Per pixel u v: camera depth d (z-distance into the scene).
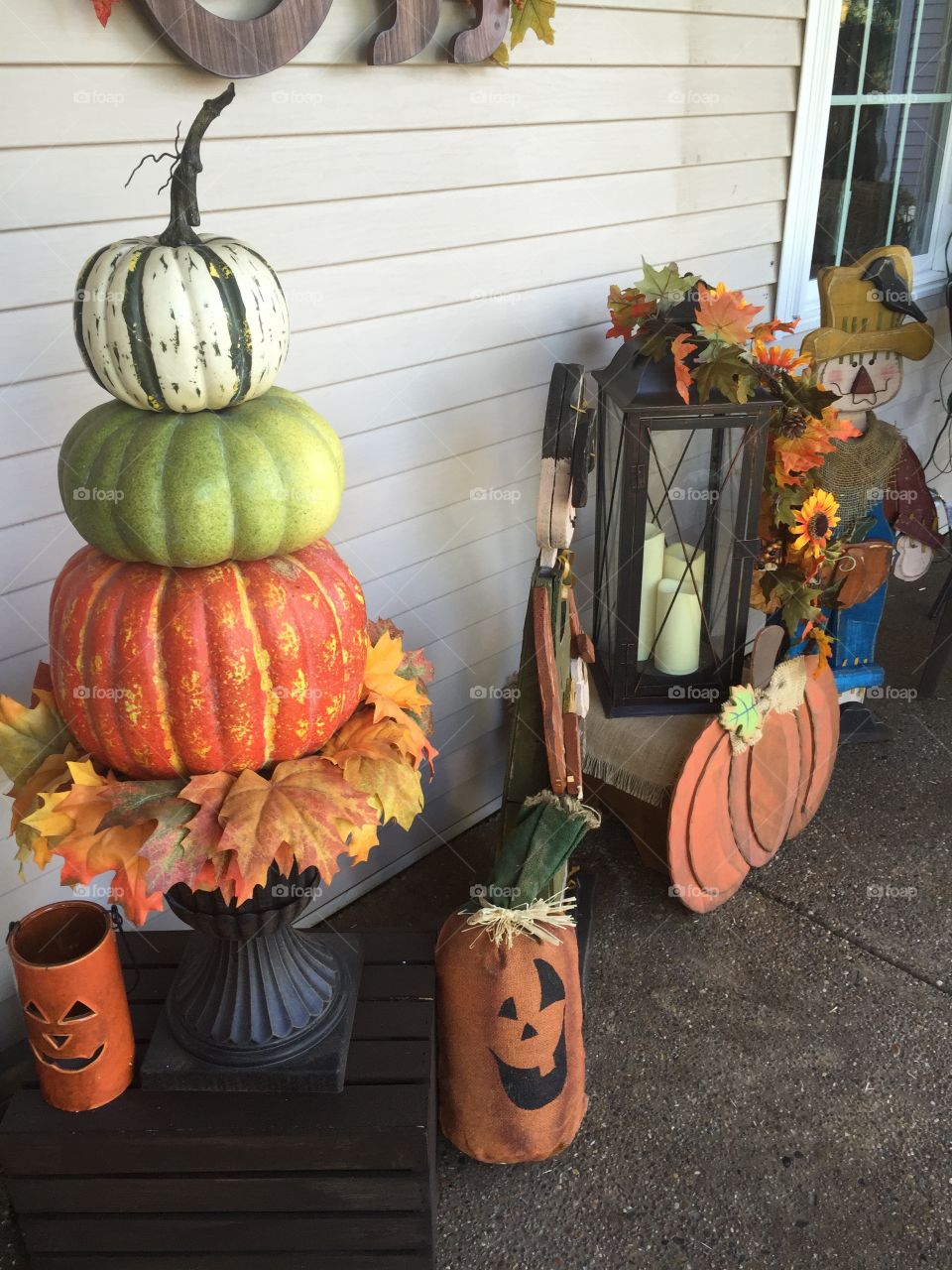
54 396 1.50
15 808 1.31
